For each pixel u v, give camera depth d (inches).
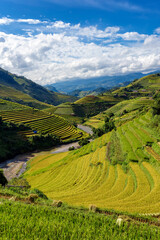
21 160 3624.5
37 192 1069.1
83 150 3181.6
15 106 7140.8
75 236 534.0
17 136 4458.7
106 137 3284.9
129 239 538.6
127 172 1674.5
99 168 2039.9
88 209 847.1
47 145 4630.9
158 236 574.2
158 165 1496.1
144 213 938.1
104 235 563.2
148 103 7249.0
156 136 2014.0
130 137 2345.0
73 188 1708.9
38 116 6756.9
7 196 932.0
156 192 1179.3
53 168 2696.9
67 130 6215.6
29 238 511.5
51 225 576.1
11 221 577.3
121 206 1063.0
